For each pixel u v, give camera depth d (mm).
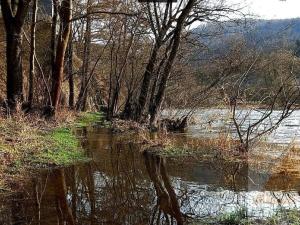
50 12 33906
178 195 9492
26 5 19969
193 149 15500
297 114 35750
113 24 30734
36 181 10586
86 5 29500
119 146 16688
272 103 14664
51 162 12531
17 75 20141
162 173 11812
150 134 20219
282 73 14875
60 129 19594
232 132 17500
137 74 31422
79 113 31844
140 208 8523
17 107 18281
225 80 22984
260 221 7312
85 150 15523
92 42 39250
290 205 8328
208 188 10078
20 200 8945
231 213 7695
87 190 9938
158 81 26656
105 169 12227
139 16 25406
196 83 26719
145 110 25188
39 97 24688
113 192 9781
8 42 20125
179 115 26859
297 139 18016
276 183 10398
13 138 13797
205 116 26594
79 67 42062
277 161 13148
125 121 24641
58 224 7488
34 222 7582
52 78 21641
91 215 8047
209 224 7398
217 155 14211
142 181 10891
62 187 10094
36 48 32750
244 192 9570
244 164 12867
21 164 11852
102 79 48719
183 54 25953
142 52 31438
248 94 16344
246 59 17891
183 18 21625
